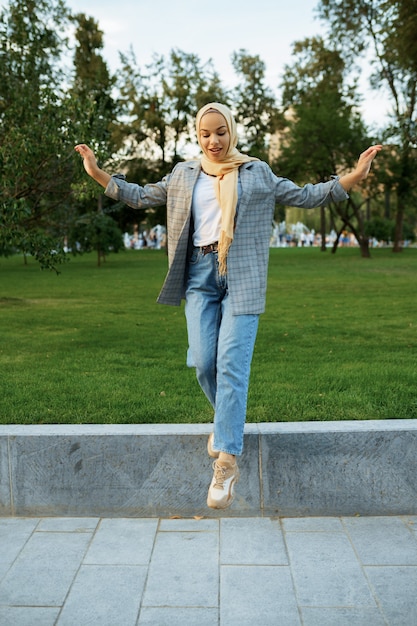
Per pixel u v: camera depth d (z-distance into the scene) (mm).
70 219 14094
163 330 8516
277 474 3506
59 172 11211
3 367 5945
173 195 3199
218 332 3227
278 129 37719
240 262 3123
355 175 3090
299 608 2596
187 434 3492
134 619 2537
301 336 7840
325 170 32219
